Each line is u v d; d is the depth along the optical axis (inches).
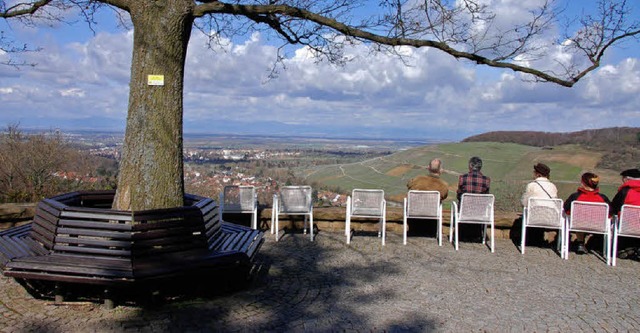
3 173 478.6
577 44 244.5
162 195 205.9
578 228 293.6
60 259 179.3
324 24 235.5
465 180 332.2
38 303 190.7
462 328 184.5
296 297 211.3
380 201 320.8
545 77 242.4
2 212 300.8
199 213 200.1
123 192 205.8
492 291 231.3
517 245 331.6
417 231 360.2
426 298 217.3
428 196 313.7
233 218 355.9
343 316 191.5
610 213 310.0
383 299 213.5
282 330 175.5
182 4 202.2
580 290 237.5
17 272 171.3
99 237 183.8
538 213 299.0
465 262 283.0
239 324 179.0
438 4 236.5
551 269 275.1
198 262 186.1
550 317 199.6
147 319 179.6
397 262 277.1
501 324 190.1
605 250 306.5
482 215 309.0
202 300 201.6
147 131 203.9
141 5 200.8
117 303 192.2
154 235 186.2
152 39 201.8
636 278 261.4
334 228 363.6
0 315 178.1
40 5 252.7
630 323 195.3
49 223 193.9
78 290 196.9
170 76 205.6
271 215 356.8
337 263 270.4
